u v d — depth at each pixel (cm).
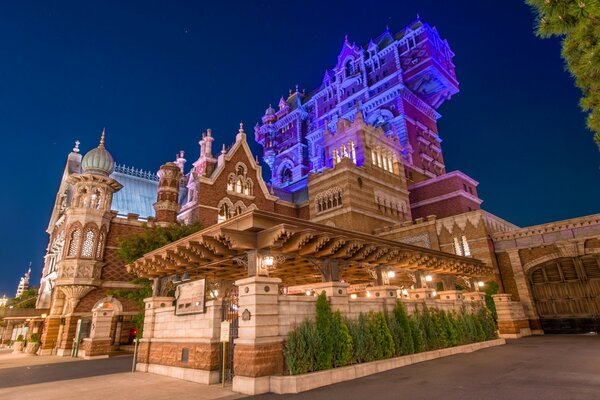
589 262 2633
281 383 981
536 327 2684
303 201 4831
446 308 1847
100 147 3553
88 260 3044
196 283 1362
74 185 3422
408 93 6638
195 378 1229
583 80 709
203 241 1141
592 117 730
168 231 2645
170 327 1477
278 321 1095
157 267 1521
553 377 1030
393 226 3706
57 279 2972
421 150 6356
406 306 1598
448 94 7362
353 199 3881
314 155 7994
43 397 1080
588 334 2480
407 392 907
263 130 9638
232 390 1045
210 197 3750
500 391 881
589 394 817
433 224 3388
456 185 4328
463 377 1079
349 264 1405
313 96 8862
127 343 3080
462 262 1998
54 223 4509
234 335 1295
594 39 628
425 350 1523
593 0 578
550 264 2806
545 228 2808
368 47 7788
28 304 5100
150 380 1307
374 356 1288
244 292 1104
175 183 3703
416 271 1844
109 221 3306
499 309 2569
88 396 1062
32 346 3256
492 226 3266
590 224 2622
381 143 4625
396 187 4488
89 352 2427
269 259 1143
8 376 1612
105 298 3091
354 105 7512
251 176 4256
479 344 1827
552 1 634
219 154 4488
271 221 1116
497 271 2941
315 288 1304
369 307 1396
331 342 1147
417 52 6906
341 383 1069
